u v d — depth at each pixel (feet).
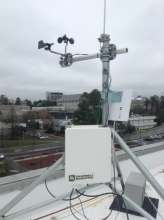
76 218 6.63
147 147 14.30
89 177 5.04
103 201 7.58
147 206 7.48
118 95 5.53
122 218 6.74
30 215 6.61
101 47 5.44
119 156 11.11
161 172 10.96
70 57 5.67
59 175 8.55
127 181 7.45
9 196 7.04
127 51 5.34
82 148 4.99
